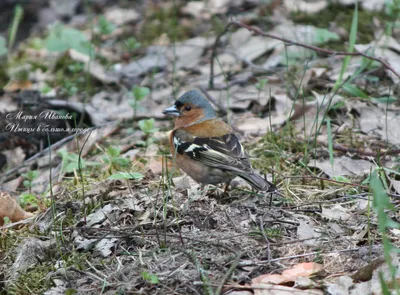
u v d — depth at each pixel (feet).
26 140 44.55
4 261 30.27
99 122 45.68
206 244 28.37
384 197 22.81
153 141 42.19
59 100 47.80
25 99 49.24
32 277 28.50
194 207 31.63
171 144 35.14
